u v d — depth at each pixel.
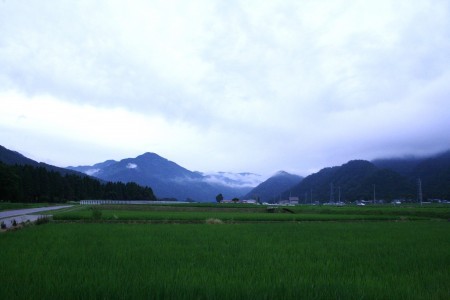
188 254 11.37
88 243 14.06
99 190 130.25
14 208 63.50
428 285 7.66
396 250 12.90
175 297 6.36
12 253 11.12
